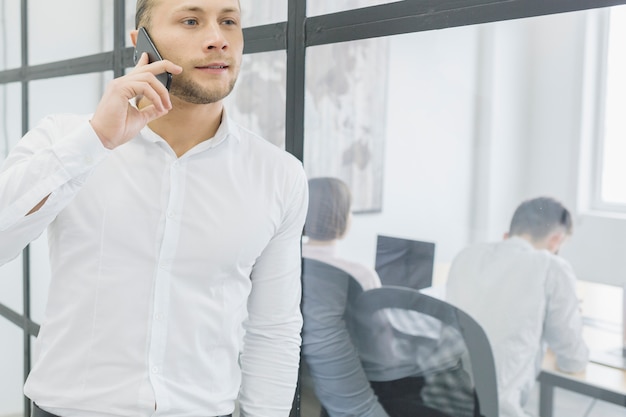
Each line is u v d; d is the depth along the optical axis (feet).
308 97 4.74
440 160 4.20
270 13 4.44
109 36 6.33
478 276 3.90
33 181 2.58
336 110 4.64
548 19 4.03
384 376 4.27
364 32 3.77
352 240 4.54
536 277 3.72
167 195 3.11
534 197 3.94
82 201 3.04
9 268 8.06
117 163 3.11
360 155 4.53
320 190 4.74
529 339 3.72
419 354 4.10
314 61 4.62
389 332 4.25
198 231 3.13
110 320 3.06
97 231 3.04
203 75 2.88
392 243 4.36
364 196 4.52
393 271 4.31
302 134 4.22
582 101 4.05
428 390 4.06
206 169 3.21
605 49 4.10
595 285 3.62
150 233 3.08
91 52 6.61
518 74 4.10
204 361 3.27
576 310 3.59
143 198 3.08
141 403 3.05
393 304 4.24
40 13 7.36
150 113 2.76
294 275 3.57
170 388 3.14
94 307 3.05
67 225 3.05
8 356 8.16
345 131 4.59
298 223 3.55
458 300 3.94
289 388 3.55
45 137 3.05
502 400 3.77
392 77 4.41
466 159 4.09
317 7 4.10
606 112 4.08
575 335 3.59
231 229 3.18
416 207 4.28
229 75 2.96
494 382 3.79
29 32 7.63
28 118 7.75
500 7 3.13
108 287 3.04
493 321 3.80
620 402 3.40
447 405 3.97
